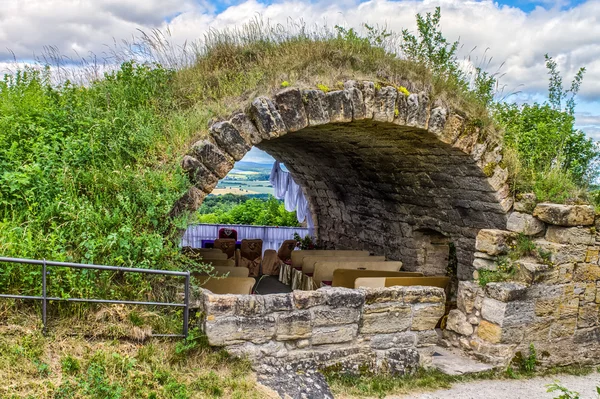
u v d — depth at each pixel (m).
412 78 7.09
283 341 5.44
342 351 5.72
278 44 7.62
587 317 7.45
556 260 7.04
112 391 4.23
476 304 7.17
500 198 7.53
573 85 9.26
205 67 7.48
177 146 5.85
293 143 10.70
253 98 6.12
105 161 5.89
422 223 9.76
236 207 22.36
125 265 5.14
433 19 8.99
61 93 7.16
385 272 8.33
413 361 6.13
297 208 14.46
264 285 10.60
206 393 4.64
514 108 8.97
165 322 5.11
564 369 7.17
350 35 7.64
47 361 4.31
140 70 7.26
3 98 6.80
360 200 11.45
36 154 5.70
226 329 5.14
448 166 7.84
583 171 8.55
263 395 4.83
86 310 4.85
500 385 6.30
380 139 8.08
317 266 8.97
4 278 4.65
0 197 5.33
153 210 5.34
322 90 6.34
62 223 5.16
